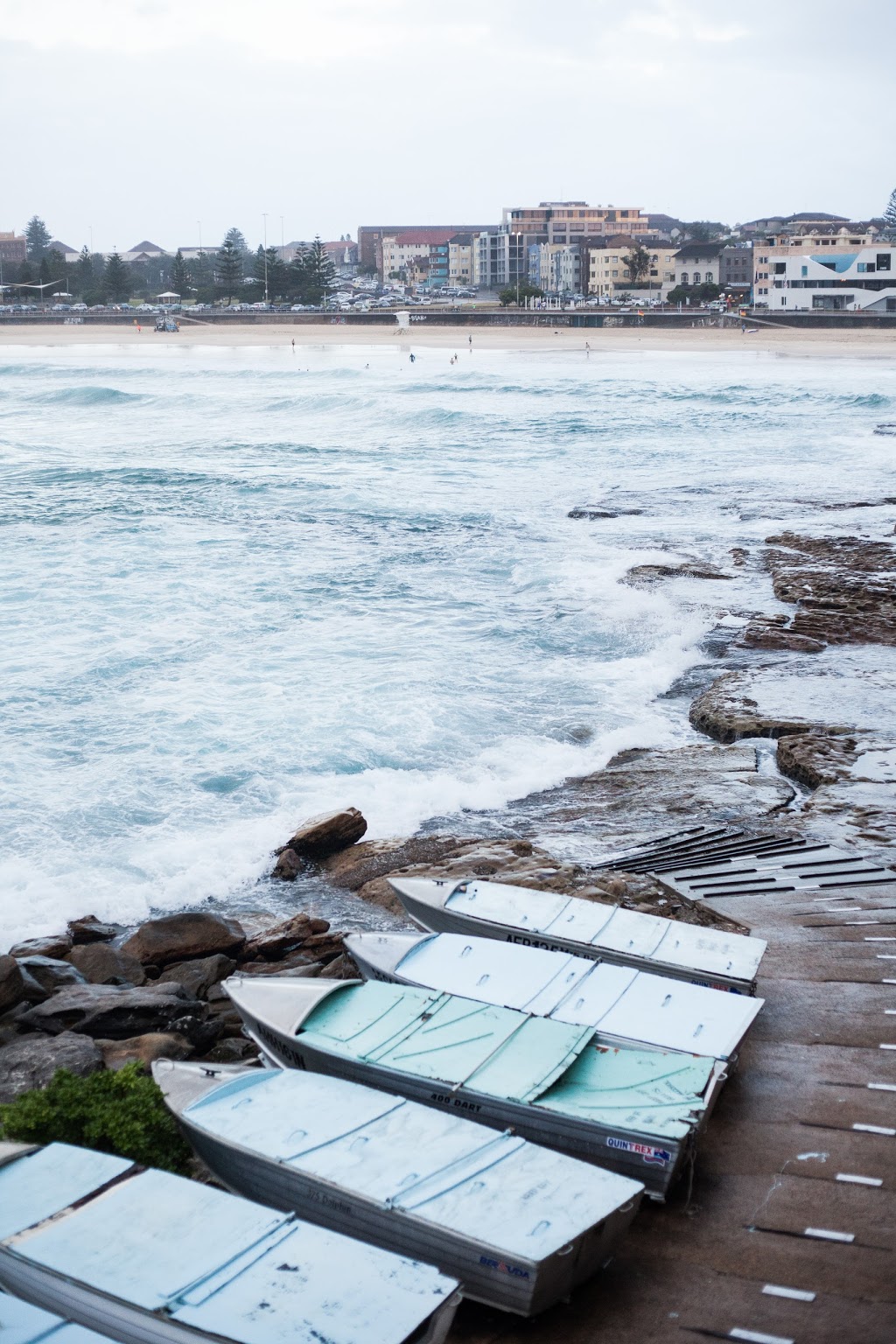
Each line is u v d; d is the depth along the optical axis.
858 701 24.91
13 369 123.75
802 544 40.00
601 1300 8.57
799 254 172.88
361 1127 9.45
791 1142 10.35
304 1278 7.69
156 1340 7.37
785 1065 11.62
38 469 57.75
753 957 12.63
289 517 45.78
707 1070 10.18
